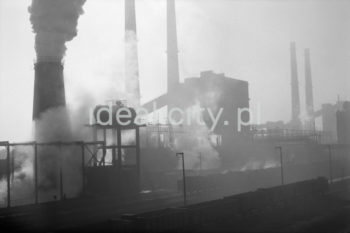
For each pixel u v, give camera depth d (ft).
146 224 96.17
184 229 106.32
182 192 199.93
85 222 126.11
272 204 148.66
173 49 347.77
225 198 131.64
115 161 201.05
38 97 189.78
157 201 174.50
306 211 148.66
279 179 249.75
